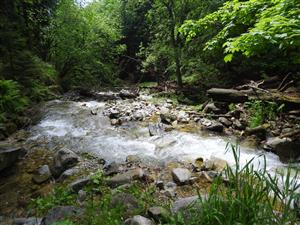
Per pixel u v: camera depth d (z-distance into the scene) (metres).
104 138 7.52
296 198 2.68
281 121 7.37
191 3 14.02
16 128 8.23
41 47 17.86
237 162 2.79
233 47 4.93
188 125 8.37
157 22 15.96
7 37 11.27
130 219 3.19
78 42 19.23
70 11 18.45
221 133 7.58
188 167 5.48
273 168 5.22
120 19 24.95
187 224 2.92
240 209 2.56
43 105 11.35
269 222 2.46
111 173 5.23
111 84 21.47
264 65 11.12
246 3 6.02
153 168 5.49
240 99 8.75
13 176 5.48
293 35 3.97
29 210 4.21
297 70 10.17
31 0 15.31
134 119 9.17
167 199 4.14
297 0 4.64
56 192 4.64
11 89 9.38
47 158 6.28
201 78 14.00
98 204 3.84
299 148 5.87
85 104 11.55
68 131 8.18
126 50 25.11
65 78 18.19
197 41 13.46
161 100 12.59
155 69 17.16
